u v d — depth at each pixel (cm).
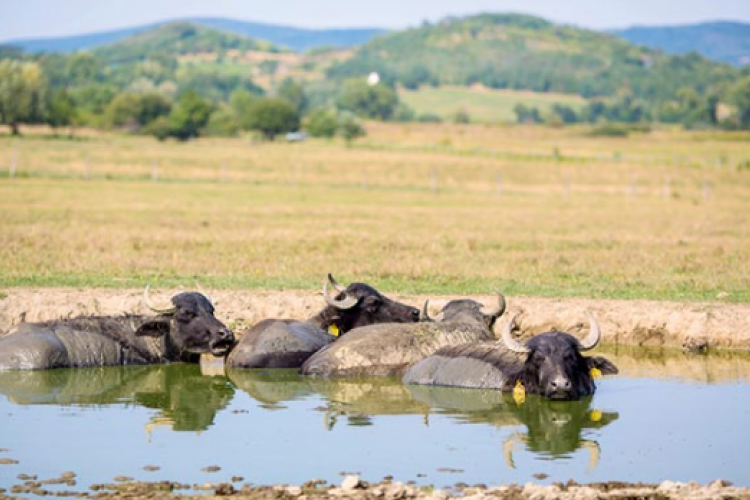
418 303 4894
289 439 2930
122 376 3856
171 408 3331
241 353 3966
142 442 2892
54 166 18662
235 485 2498
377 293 4206
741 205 13862
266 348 3947
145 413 3256
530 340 3484
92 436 2962
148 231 8431
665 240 8356
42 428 3055
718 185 18388
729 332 4538
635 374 3922
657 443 2911
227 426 3083
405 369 3766
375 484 2494
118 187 14550
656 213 12038
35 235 7731
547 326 4725
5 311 4672
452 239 8212
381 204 13000
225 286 5341
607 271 6222
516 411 3275
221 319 4728
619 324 4666
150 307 4091
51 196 12388
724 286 5553
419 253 7119
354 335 3866
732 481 2562
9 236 7556
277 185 16500
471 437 2964
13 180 15012
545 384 3378
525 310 4797
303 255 6894
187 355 4100
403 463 2695
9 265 5978
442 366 3672
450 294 5191
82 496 2398
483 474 2608
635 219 10988
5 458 2727
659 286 5553
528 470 2641
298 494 2400
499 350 3634
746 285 5622
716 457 2772
